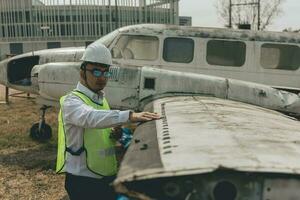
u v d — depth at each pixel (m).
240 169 2.10
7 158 8.11
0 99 17.19
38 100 7.96
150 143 2.81
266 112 5.39
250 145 2.61
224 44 8.02
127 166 2.33
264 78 8.08
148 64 7.99
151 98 6.99
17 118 12.56
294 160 2.27
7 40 43.47
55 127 11.16
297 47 8.02
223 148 2.51
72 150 3.46
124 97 7.04
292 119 5.34
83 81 3.48
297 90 8.06
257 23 28.91
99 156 3.47
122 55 8.04
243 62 8.05
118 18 37.41
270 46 8.04
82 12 40.62
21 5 42.66
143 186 2.20
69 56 8.73
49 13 41.56
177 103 5.51
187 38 8.00
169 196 2.18
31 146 9.04
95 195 3.53
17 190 6.38
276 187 2.14
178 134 2.97
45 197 6.11
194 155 2.35
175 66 7.99
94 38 40.69
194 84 7.02
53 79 7.35
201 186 2.15
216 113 4.21
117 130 3.64
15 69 9.12
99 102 3.52
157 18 35.62
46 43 42.09
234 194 2.16
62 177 7.00
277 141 2.81
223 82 7.07
